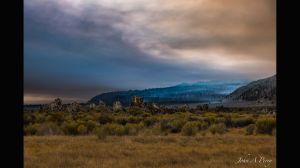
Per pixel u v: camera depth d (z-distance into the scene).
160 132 28.84
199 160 13.13
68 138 21.69
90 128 29.34
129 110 58.16
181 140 20.03
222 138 21.50
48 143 18.47
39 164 11.97
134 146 17.12
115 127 27.06
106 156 13.91
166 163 12.47
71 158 13.27
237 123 37.47
